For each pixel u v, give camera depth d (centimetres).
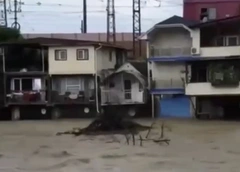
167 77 5838
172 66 5822
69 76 6100
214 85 5403
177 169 2606
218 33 5562
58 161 2905
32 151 3344
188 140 3791
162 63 5831
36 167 2722
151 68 5872
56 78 6112
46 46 6044
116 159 2945
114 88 6100
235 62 5412
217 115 5703
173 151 3253
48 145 3641
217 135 4066
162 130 4334
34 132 4519
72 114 6084
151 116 5984
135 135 4144
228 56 5416
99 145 3597
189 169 2602
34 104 6009
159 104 5934
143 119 5609
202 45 5594
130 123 4628
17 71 6084
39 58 6128
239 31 5528
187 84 5506
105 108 6003
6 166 2766
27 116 6081
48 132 4494
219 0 6969
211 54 5484
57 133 4394
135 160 2900
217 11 6944
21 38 7675
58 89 6125
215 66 5438
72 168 2672
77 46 6016
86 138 4044
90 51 6019
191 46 5638
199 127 4675
